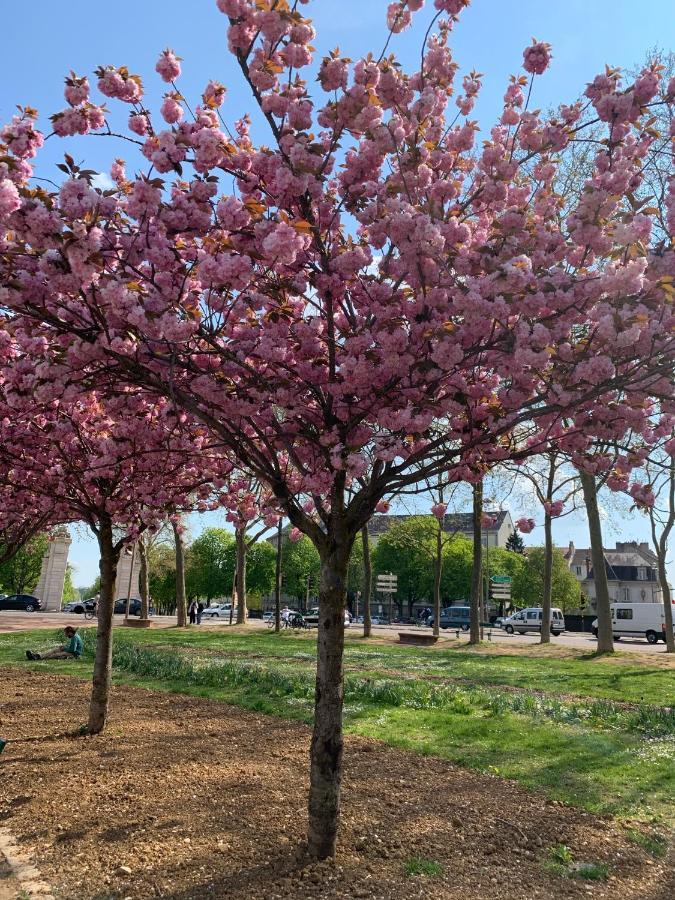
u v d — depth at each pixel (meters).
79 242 3.63
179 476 7.71
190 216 4.23
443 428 6.42
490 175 4.97
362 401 4.69
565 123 5.08
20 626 29.67
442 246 4.14
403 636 25.31
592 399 4.59
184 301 4.68
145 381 4.46
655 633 37.53
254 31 4.41
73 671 13.72
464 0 4.85
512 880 4.23
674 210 4.16
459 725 8.66
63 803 5.39
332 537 4.72
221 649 18.89
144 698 10.59
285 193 4.34
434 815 5.32
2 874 4.14
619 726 8.94
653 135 4.97
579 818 5.42
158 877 4.12
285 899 3.86
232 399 4.57
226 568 64.69
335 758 4.54
